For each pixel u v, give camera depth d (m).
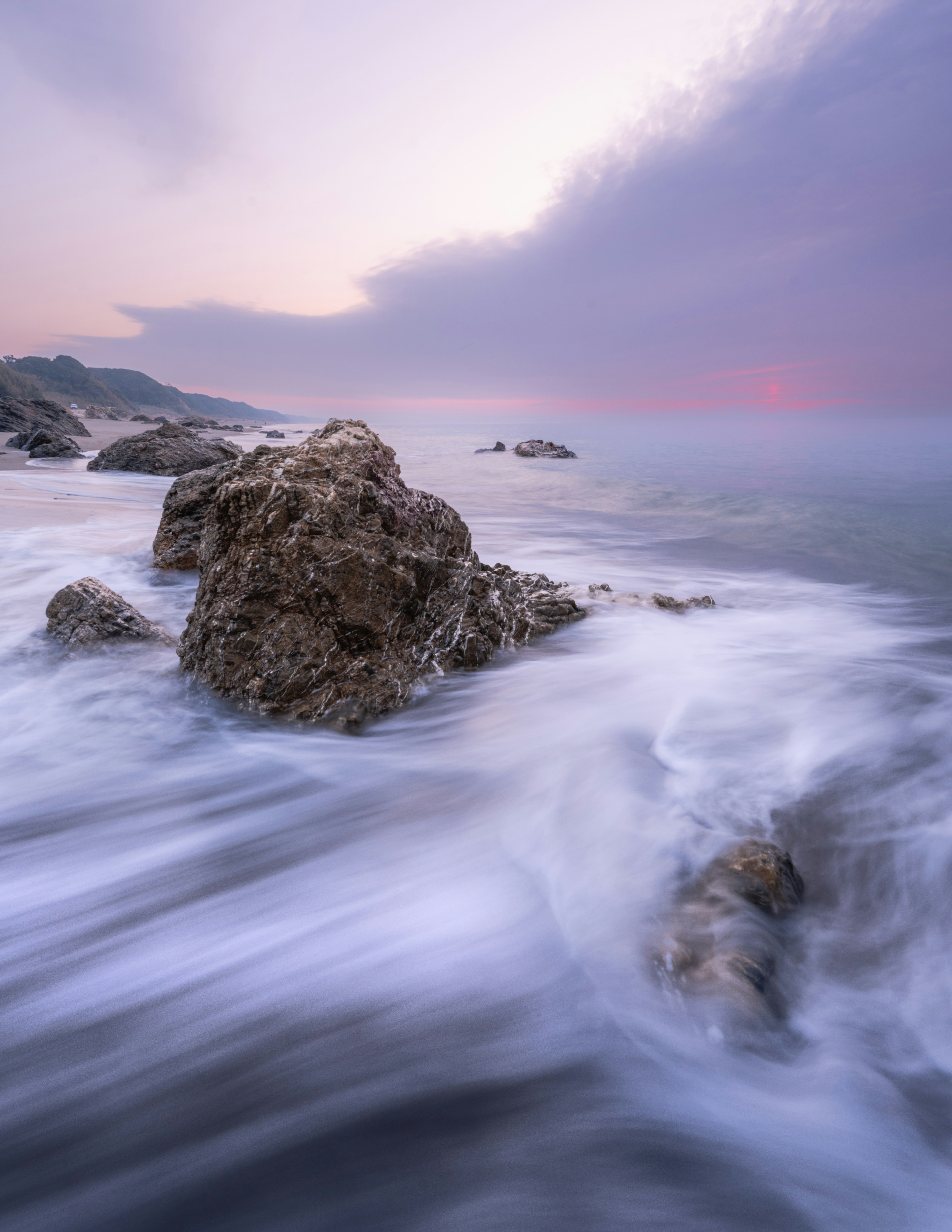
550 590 8.35
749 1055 2.15
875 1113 1.99
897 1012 2.43
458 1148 1.85
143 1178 1.82
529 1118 1.93
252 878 3.28
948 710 5.04
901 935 2.82
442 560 6.13
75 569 9.00
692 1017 2.27
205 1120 1.99
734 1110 1.96
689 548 13.24
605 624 7.24
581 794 3.91
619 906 2.90
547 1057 2.16
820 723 4.84
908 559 12.03
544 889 3.11
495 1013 2.37
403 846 3.55
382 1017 2.38
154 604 7.78
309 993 2.50
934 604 9.09
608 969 2.52
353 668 5.12
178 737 4.69
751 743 4.55
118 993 2.52
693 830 3.40
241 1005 2.46
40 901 3.08
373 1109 1.99
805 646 6.95
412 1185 1.75
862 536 14.12
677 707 5.18
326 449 5.88
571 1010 2.35
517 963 2.62
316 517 5.16
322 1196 1.75
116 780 4.21
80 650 5.86
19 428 38.06
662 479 25.94
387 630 5.39
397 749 4.64
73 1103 2.04
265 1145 1.88
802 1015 2.39
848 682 5.68
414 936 2.83
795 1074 2.11
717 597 9.39
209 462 22.70
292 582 5.04
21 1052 2.23
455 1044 2.23
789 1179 1.74
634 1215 1.65
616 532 14.94
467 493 22.09
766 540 13.98
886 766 4.20
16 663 5.73
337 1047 2.24
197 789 4.13
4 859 3.42
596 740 4.58
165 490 18.05
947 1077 2.18
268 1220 1.69
